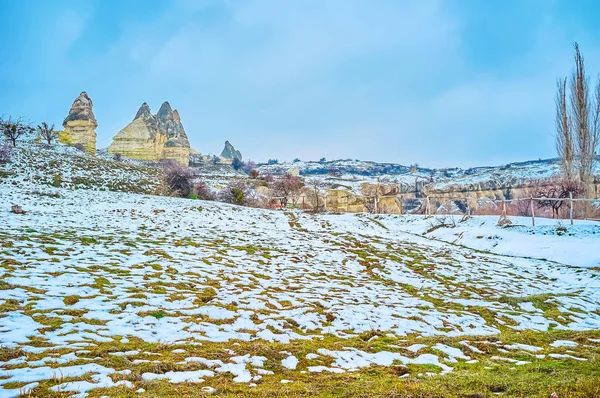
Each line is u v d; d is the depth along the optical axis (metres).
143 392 4.84
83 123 63.75
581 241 20.30
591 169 31.83
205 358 6.30
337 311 9.94
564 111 32.88
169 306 9.02
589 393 4.98
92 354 5.93
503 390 5.30
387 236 24.62
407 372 6.37
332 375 6.05
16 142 52.62
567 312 11.51
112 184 41.25
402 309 10.66
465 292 13.38
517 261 19.02
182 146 82.69
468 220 27.75
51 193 28.48
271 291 11.47
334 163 155.75
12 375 4.98
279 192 44.91
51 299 8.38
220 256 15.38
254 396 4.98
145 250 14.64
